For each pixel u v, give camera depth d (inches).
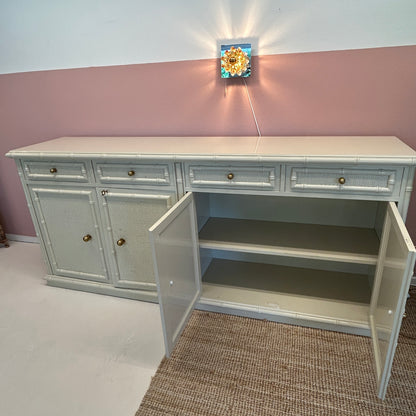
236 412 45.6
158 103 71.9
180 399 48.0
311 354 54.4
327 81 60.7
